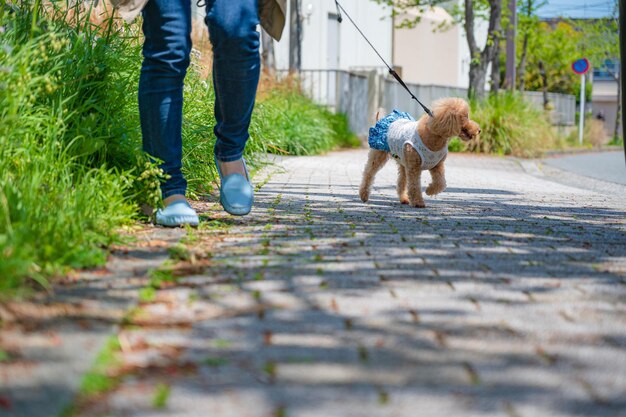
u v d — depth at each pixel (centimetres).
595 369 210
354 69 2398
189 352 218
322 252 361
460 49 3269
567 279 315
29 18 464
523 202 676
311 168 995
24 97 380
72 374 197
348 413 179
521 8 2475
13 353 210
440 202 641
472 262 345
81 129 425
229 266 327
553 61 3759
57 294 270
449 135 579
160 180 425
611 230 468
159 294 279
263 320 249
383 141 613
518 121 1634
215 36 415
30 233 301
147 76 419
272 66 1631
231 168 456
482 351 223
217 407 181
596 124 2850
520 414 180
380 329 242
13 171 368
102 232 364
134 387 192
